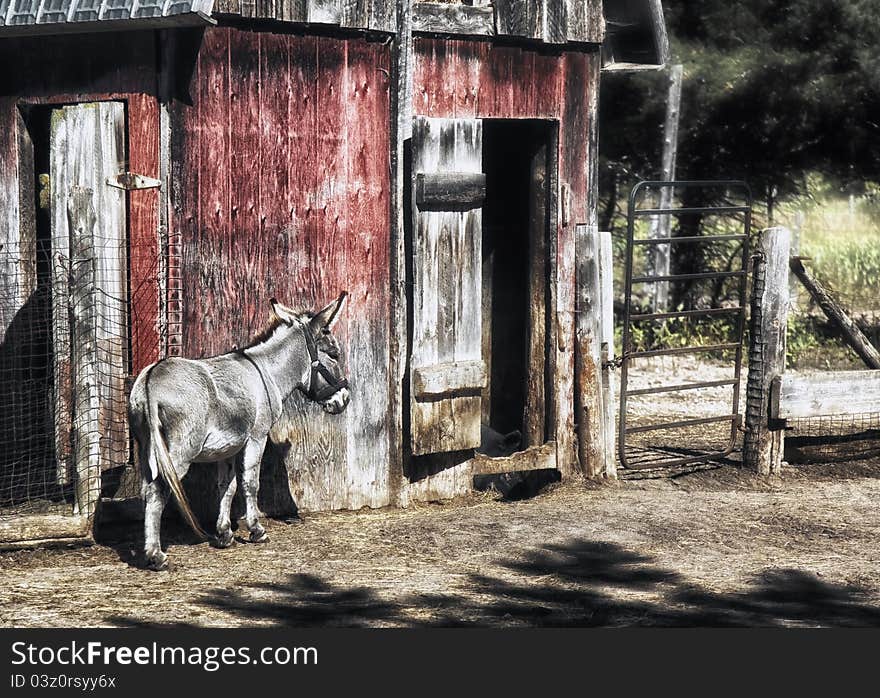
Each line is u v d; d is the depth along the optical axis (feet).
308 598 26.07
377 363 34.01
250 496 29.89
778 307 38.32
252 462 29.68
